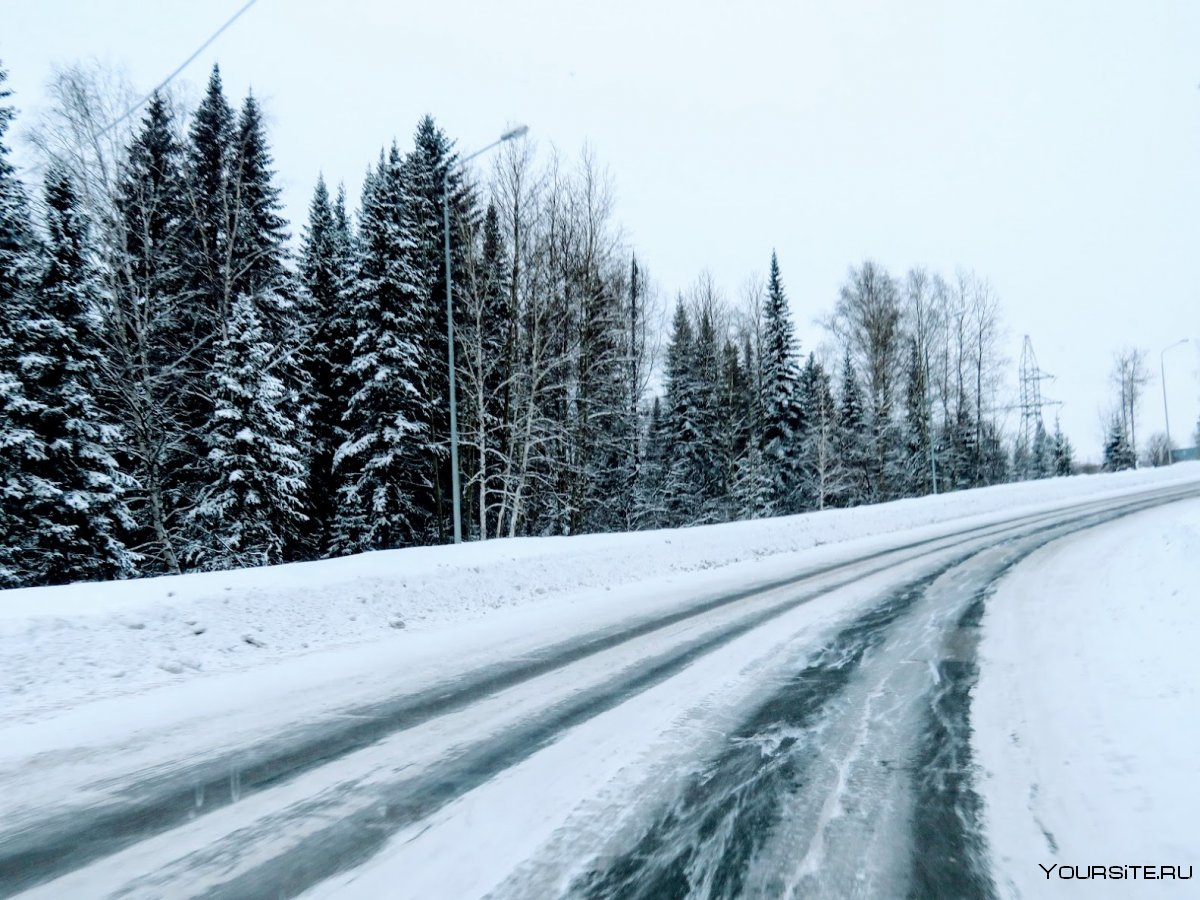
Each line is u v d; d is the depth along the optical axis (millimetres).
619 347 26172
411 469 24156
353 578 9352
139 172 19156
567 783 3516
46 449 15727
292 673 6082
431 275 23703
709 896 2457
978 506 26641
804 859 2721
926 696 4902
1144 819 2975
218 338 20938
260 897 2482
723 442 35469
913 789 3373
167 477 20547
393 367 22078
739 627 7570
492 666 6172
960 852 2764
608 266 24656
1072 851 2756
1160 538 11500
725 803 3252
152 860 2781
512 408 22375
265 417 19625
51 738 4383
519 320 22172
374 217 23219
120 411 19016
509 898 2451
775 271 39875
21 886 2582
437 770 3730
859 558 13961
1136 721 4074
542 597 10578
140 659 6289
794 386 39656
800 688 5199
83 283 17500
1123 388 61750
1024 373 55594
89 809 3301
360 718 4707
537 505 26359
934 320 47000
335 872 2658
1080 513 21250
